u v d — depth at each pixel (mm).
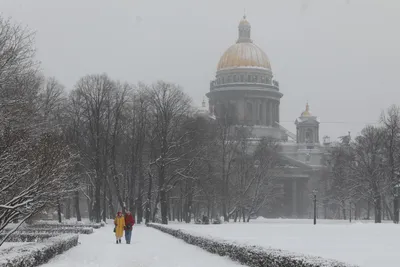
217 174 128000
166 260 32875
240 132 148125
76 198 102188
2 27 43562
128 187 114562
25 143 32406
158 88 115812
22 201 32375
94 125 107562
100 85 109875
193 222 122188
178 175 112250
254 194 134375
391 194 123688
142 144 113562
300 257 23172
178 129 115375
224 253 34281
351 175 132750
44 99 97062
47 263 30984
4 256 24906
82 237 56312
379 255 33312
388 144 122188
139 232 71312
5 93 41906
